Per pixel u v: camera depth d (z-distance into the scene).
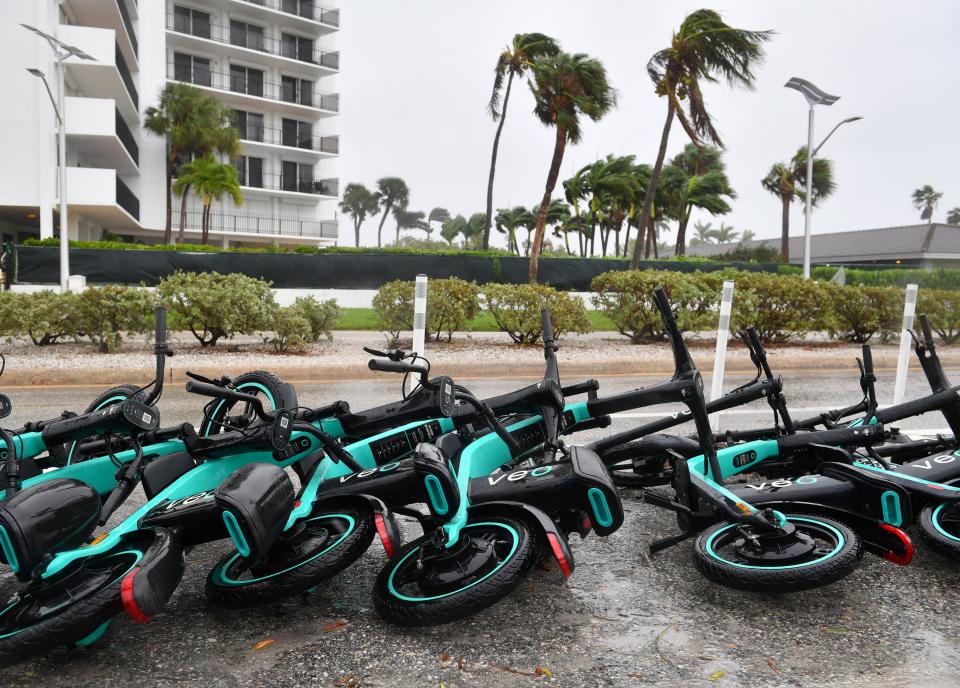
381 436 3.82
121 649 3.01
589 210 59.66
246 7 53.00
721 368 7.11
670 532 4.45
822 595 3.51
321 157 57.97
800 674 2.80
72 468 3.78
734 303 15.62
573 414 4.20
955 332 18.38
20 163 33.81
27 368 10.98
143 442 3.75
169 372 11.16
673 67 24.64
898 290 16.66
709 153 60.09
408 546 3.14
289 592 3.01
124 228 49.50
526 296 15.08
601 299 16.44
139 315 13.10
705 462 3.81
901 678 2.77
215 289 13.47
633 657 2.93
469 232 93.75
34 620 2.61
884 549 3.34
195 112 45.28
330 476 3.60
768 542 3.27
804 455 4.21
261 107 55.25
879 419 4.39
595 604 3.42
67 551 2.81
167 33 49.75
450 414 3.40
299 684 2.75
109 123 34.97
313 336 15.19
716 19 23.89
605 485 3.13
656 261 38.78
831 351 15.24
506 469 4.07
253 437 3.44
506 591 2.88
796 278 16.95
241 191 49.19
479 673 2.81
